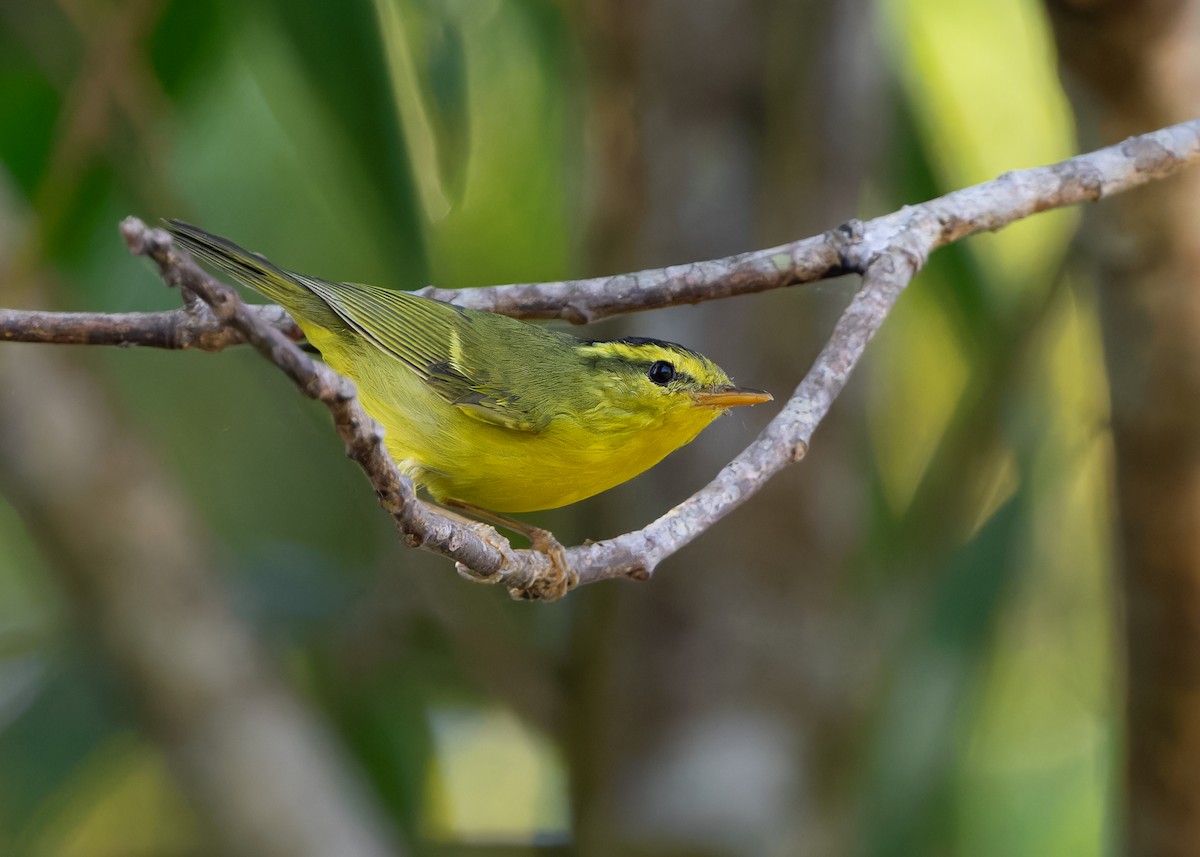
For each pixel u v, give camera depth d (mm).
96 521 9531
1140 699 9812
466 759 15742
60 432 9492
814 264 7812
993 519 11469
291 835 9516
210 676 9617
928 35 13406
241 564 12305
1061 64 9016
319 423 11859
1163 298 8938
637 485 11344
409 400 8969
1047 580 13891
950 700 11148
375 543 13062
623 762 10766
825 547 10984
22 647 11555
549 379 8914
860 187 11195
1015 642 13453
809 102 10805
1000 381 11516
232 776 9500
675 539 6586
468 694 13078
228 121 12234
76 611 9758
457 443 8922
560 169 12484
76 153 9305
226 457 12977
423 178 11508
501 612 12195
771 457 6809
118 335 7266
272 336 4898
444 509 8914
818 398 7039
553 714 11617
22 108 10555
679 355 9102
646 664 10844
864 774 11109
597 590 11109
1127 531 9633
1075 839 13188
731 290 7914
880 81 11312
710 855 10234
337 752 10922
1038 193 7969
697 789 10391
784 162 10820
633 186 11070
